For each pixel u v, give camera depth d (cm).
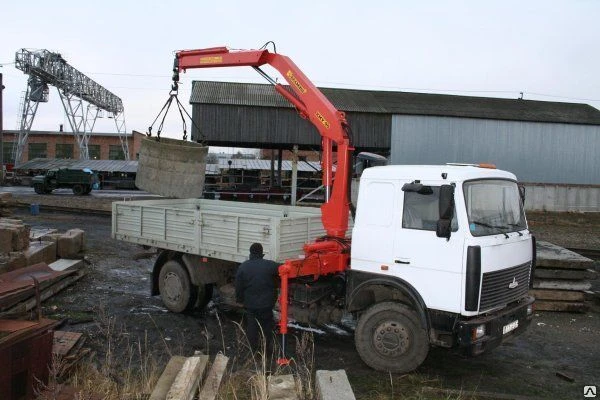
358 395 529
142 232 872
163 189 938
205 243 762
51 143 6288
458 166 605
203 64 884
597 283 1152
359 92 3281
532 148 2928
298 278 679
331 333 757
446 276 550
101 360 606
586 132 2972
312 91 744
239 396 480
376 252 602
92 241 1491
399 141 2820
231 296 785
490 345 556
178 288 830
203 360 508
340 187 700
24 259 838
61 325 738
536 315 880
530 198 2650
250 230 697
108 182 4278
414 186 561
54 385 430
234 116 2747
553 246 1031
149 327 761
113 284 1011
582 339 761
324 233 770
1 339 409
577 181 2980
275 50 806
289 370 591
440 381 582
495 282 560
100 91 5106
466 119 2864
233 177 4169
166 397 421
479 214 565
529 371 629
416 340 579
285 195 3238
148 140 912
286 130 2784
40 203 2561
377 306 597
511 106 3216
